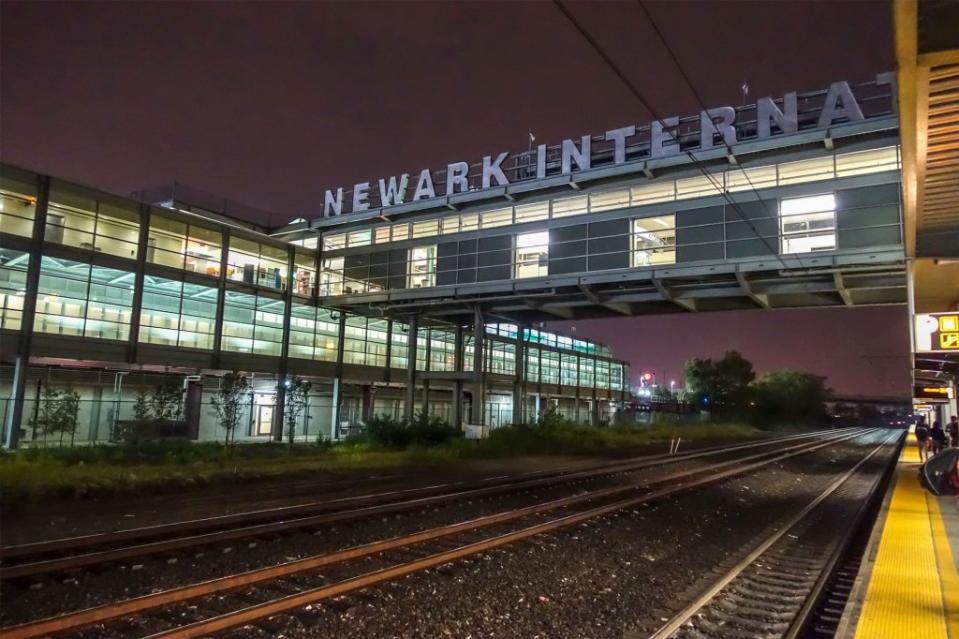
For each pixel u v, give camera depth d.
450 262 39.44
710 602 7.72
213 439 35.47
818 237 29.14
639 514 14.16
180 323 34.50
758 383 115.06
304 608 6.95
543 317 45.00
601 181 34.91
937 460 6.06
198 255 35.94
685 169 32.59
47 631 6.02
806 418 117.75
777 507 16.59
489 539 10.45
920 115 6.49
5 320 27.83
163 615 6.68
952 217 10.31
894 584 7.30
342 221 43.00
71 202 30.45
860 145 28.61
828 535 12.53
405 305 40.84
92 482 15.73
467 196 38.31
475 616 7.07
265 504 14.18
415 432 32.84
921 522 11.66
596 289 35.88
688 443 45.25
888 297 34.16
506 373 59.62
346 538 10.70
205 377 37.03
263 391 39.34
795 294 35.47
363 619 6.77
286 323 40.25
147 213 33.31
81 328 30.27
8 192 28.39
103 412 32.47
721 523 13.97
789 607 7.56
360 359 45.03
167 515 12.68
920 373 24.98
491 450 29.78
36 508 13.24
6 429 27.62
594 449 35.66
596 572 9.16
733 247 30.95
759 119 30.52
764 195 30.58
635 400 90.00
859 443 55.88
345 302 41.41
